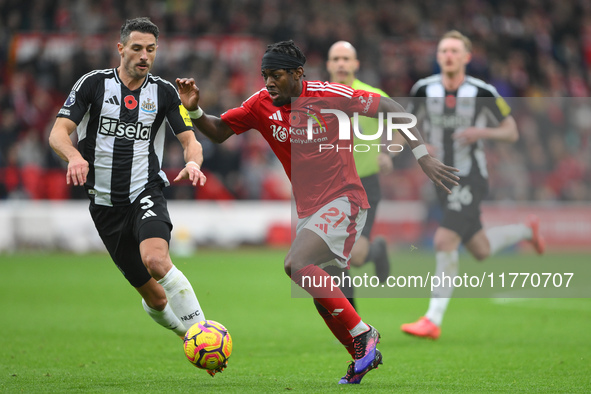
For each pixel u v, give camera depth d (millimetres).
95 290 23391
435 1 51000
